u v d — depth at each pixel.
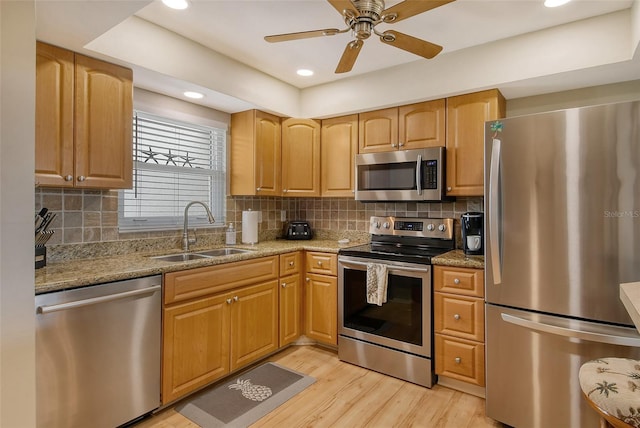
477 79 2.38
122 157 2.05
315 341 3.06
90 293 1.64
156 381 1.93
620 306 1.58
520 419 1.86
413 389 2.32
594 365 1.16
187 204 2.82
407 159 2.69
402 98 2.69
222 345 2.30
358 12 1.53
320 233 3.58
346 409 2.09
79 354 1.61
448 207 2.87
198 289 2.13
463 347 2.21
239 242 3.20
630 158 1.55
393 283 2.48
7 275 1.14
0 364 1.13
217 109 2.97
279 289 2.76
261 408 2.09
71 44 1.78
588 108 1.64
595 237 1.63
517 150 1.83
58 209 2.05
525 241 1.82
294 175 3.20
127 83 2.07
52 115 1.77
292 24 2.10
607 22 1.97
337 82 3.04
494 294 1.93
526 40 2.21
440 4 1.39
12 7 1.14
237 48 2.43
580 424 1.69
